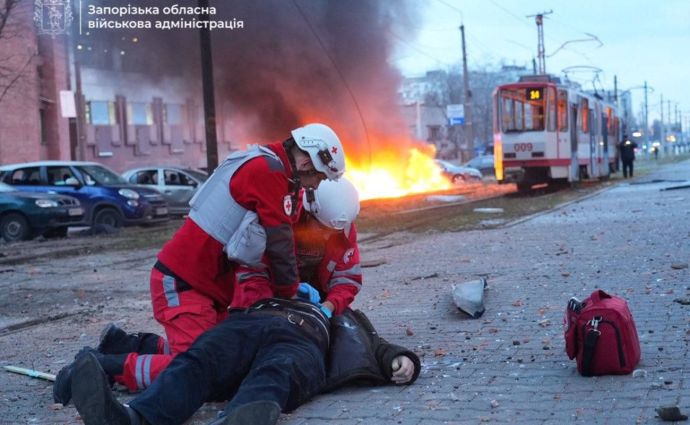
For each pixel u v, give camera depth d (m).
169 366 4.21
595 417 4.15
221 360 4.27
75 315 8.56
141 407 3.97
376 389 4.91
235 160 4.77
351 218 5.09
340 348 4.87
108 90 39.91
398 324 7.02
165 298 4.86
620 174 42.88
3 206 18.06
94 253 14.77
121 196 20.33
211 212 4.76
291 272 4.66
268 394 4.04
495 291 8.26
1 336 7.58
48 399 5.18
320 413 4.48
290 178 4.76
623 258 10.08
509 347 5.89
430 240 14.11
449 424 4.19
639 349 5.15
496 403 4.47
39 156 35.44
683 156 89.00
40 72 35.69
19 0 28.73
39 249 15.60
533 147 27.47
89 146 38.84
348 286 5.12
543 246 11.95
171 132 43.84
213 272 4.85
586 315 4.92
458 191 33.72
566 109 28.77
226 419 3.63
